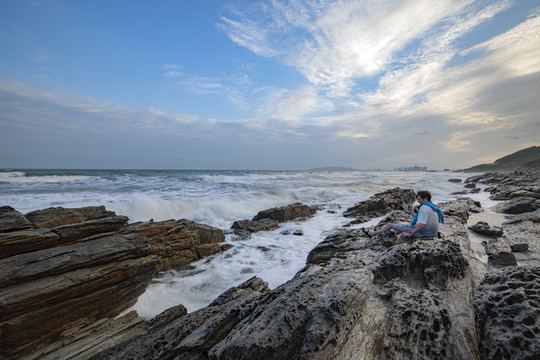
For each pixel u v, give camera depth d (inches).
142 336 188.1
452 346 106.8
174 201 687.7
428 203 234.2
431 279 152.9
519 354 90.9
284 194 986.7
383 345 110.8
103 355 167.6
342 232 353.1
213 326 140.0
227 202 761.0
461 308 128.5
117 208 594.6
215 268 341.4
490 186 1262.3
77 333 191.8
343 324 117.0
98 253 216.5
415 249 178.1
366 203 706.2
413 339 110.2
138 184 1087.6
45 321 179.3
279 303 131.4
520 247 236.2
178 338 147.9
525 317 100.7
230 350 111.0
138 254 241.9
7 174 1061.1
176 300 262.4
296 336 114.0
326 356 106.0
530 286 116.6
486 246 245.4
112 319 214.7
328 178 1953.7
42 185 900.0
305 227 561.3
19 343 169.3
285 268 338.0
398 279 156.6
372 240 279.3
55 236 225.6
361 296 135.0
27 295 171.9
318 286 142.3
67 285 187.8
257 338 111.7
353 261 187.3
